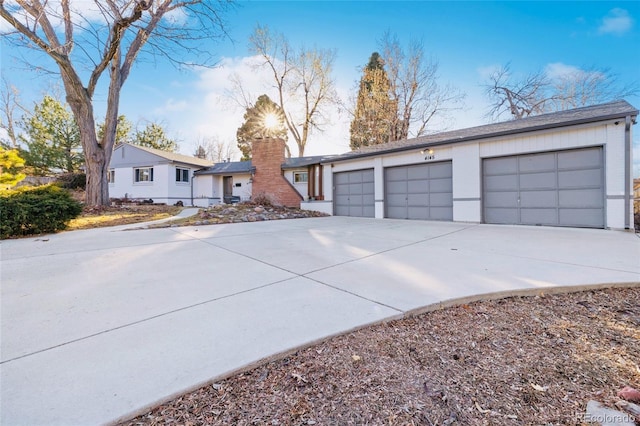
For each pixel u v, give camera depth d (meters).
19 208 5.91
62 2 7.22
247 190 18.30
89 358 1.82
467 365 1.82
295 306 2.63
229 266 4.00
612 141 7.11
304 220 10.43
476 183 9.13
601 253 4.59
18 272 3.66
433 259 4.36
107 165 11.23
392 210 11.30
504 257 4.43
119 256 4.50
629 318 2.45
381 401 1.52
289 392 1.58
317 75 21.95
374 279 3.39
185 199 18.17
